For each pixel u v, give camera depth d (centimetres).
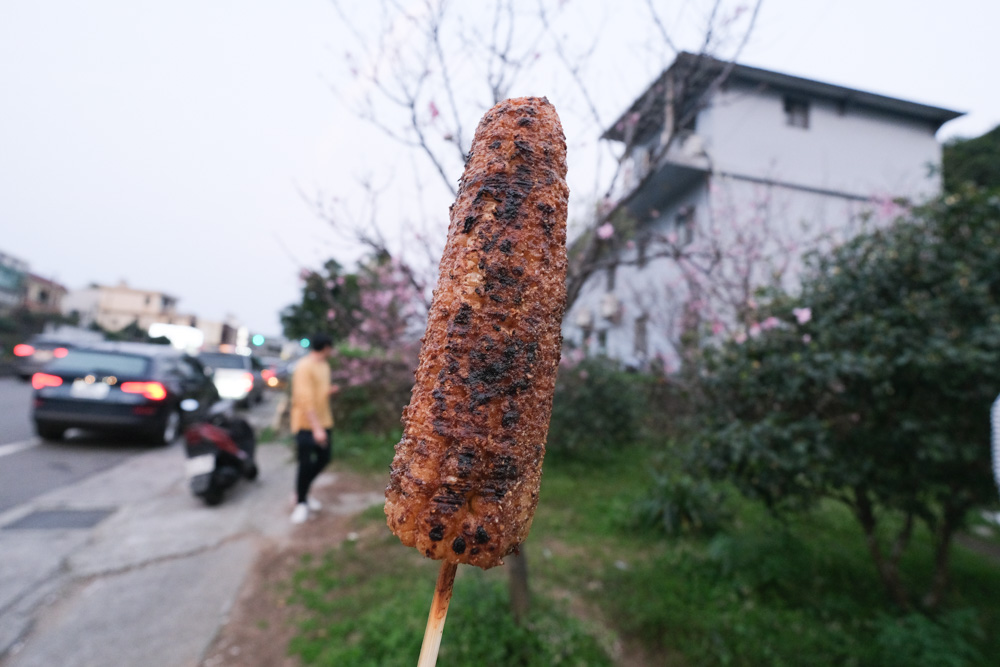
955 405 307
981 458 297
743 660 287
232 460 549
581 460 759
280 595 352
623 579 379
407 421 93
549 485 627
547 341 92
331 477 662
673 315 786
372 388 866
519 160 95
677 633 311
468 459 84
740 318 432
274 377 1631
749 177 1085
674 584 369
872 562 428
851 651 293
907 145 1291
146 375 775
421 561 402
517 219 92
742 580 364
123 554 407
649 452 799
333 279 465
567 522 506
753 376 362
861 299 349
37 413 727
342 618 322
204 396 958
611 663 280
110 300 4934
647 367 939
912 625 303
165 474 656
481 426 85
